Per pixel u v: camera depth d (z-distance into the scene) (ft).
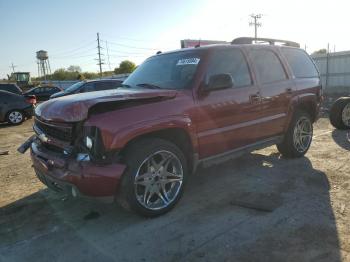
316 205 13.57
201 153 14.48
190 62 15.11
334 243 10.82
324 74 82.64
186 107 13.64
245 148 16.55
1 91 44.24
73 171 11.69
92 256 10.85
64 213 13.94
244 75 16.46
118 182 11.89
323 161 19.35
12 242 11.92
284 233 11.55
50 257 10.92
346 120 28.30
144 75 16.44
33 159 13.76
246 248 10.80
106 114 11.86
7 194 16.40
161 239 11.61
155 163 12.95
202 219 12.86
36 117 14.16
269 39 19.56
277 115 18.01
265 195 14.75
